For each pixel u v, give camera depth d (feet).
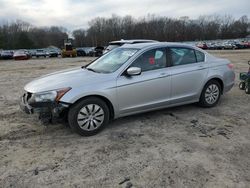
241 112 18.31
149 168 11.15
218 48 156.35
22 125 16.22
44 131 15.23
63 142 13.76
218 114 17.87
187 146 13.12
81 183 10.21
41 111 13.58
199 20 347.36
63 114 14.06
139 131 15.02
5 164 11.64
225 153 12.40
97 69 16.47
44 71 50.44
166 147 13.01
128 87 15.06
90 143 13.58
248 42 161.89
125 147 13.08
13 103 21.65
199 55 18.51
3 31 310.04
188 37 340.39
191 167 11.19
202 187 9.87
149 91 15.84
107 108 14.73
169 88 16.65
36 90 13.83
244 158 11.94
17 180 10.44
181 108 19.13
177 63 17.22
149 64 16.10
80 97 13.74
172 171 10.91
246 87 23.75
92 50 132.05
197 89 18.06
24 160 11.96
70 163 11.66
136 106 15.62
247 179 10.34
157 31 336.29
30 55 142.41
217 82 19.07
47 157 12.21
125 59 15.89
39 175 10.78
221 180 10.28
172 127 15.58
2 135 14.71
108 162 11.69
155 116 17.44
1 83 33.09
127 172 10.89
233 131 14.98
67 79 14.69
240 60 63.52
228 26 350.23
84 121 14.14
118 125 15.92
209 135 14.43
